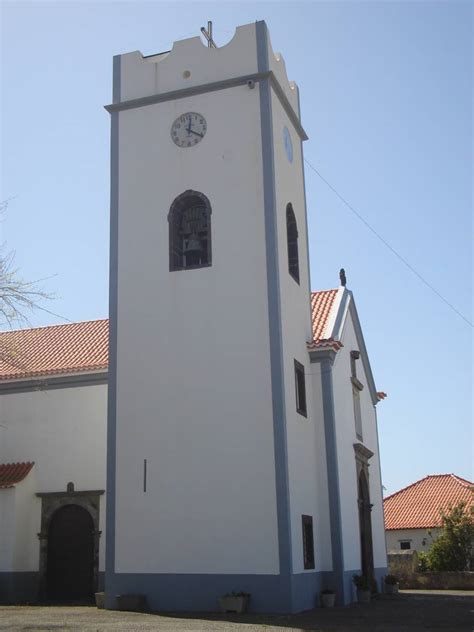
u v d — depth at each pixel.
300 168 26.67
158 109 24.16
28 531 25.36
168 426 21.42
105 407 25.94
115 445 21.69
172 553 20.48
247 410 20.86
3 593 24.17
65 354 28.66
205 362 21.58
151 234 23.11
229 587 19.80
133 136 24.17
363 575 25.05
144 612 19.62
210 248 22.45
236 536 20.09
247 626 16.38
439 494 52.97
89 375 26.33
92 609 20.67
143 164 23.81
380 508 31.08
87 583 24.66
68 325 31.58
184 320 22.09
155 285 22.62
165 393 21.69
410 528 50.06
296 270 24.36
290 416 21.38
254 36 23.83
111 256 23.27
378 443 32.34
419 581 34.94
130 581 20.61
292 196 25.02
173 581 20.27
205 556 20.20
